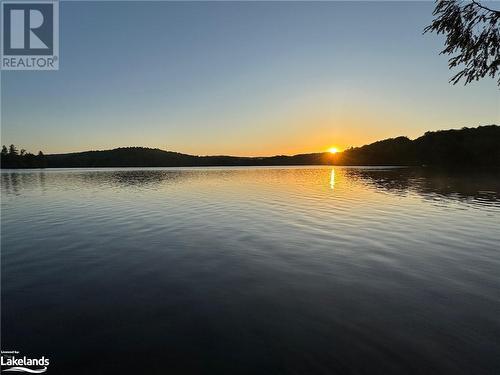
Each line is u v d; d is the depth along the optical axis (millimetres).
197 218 21453
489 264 11484
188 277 10414
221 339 6754
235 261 12031
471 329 7012
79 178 84188
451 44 7176
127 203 29984
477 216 21359
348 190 41719
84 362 6066
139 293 9180
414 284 9648
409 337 6707
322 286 9547
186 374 5676
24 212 24812
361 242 14695
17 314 7973
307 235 16172
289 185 52062
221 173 115375
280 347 6418
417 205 26859
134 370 5816
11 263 12016
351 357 6035
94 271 11078
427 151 157625
